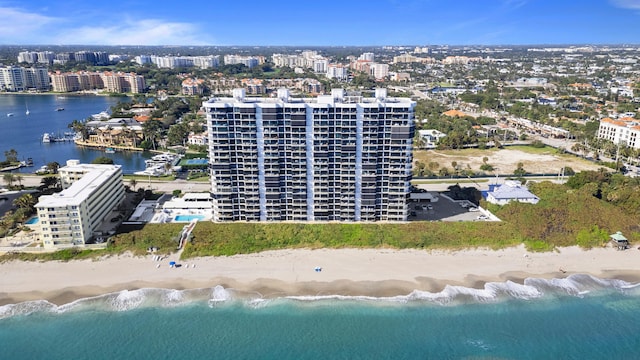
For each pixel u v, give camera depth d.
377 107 167.00
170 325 129.75
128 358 117.75
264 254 164.25
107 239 167.62
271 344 123.00
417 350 121.38
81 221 160.50
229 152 173.12
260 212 182.50
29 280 147.38
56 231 159.88
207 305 138.12
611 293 146.62
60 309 135.25
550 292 146.50
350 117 168.25
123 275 151.00
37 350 120.19
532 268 158.88
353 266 158.12
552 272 157.12
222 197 179.12
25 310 134.62
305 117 168.62
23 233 175.75
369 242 170.62
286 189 179.38
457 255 165.12
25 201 191.25
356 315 134.50
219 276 151.88
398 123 169.75
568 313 137.00
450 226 178.50
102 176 191.12
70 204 157.75
